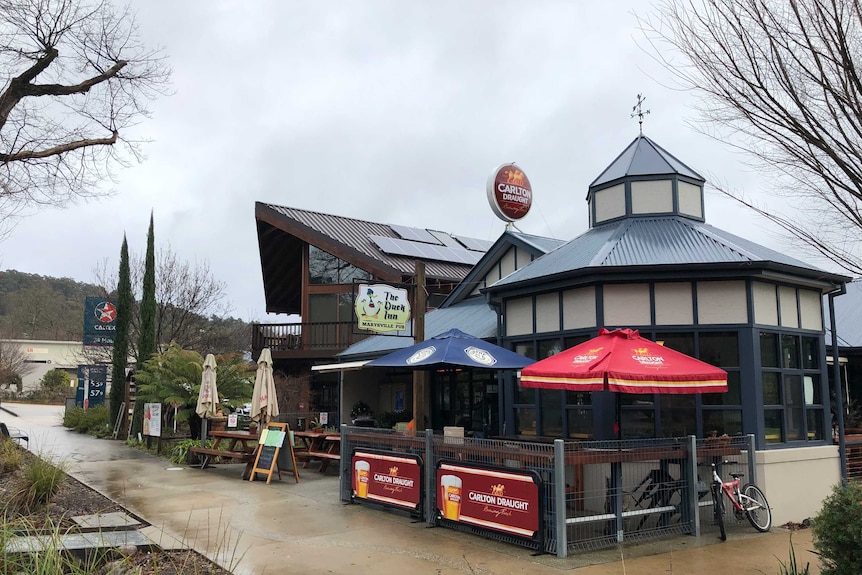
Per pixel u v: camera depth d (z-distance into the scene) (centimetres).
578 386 823
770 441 1039
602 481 939
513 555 765
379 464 1023
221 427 1770
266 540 830
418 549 790
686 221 1248
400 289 1312
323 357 2438
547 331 1174
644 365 823
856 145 519
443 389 1669
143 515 970
